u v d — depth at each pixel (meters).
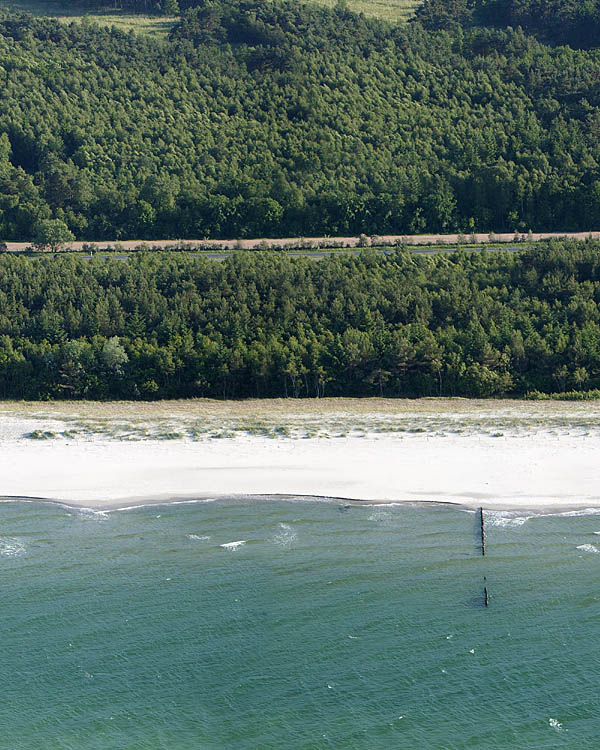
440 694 118.25
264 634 131.38
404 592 141.62
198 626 133.88
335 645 128.62
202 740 111.00
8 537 162.25
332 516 168.62
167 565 151.38
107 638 131.25
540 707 115.62
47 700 118.56
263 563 151.12
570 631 130.75
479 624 132.88
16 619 136.12
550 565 148.50
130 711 116.38
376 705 116.44
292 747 109.38
